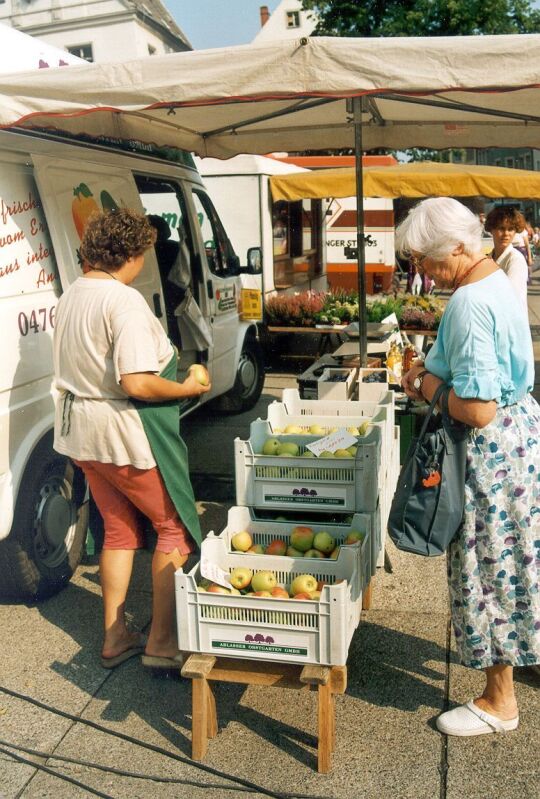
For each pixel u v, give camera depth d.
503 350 2.45
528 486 2.57
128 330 2.89
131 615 3.83
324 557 3.10
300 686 2.70
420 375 2.70
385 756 2.78
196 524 3.19
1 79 3.35
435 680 3.22
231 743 2.88
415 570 4.20
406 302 9.02
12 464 3.54
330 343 10.34
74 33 29.38
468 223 2.49
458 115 5.32
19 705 3.15
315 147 5.92
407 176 9.49
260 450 3.64
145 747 2.88
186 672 2.69
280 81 3.13
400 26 22.23
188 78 3.19
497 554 2.60
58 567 3.99
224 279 6.75
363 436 3.56
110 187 4.57
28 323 3.67
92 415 3.02
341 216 14.09
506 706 2.85
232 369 7.01
